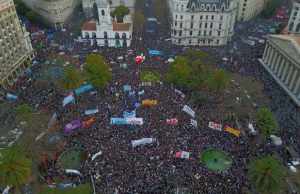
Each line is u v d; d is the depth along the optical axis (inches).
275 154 2847.0
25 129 3144.7
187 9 5447.8
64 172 2696.9
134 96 3769.7
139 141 2824.8
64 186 2544.3
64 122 3262.8
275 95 3959.2
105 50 5354.3
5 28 4101.9
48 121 3280.0
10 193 2514.8
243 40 6033.5
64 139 3034.0
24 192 2513.5
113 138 2999.5
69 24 7052.2
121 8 6515.8
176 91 3826.3
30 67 4690.0
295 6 5216.5
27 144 2950.3
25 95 3841.0
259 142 3011.8
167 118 3309.5
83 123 3142.2
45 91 3941.9
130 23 6048.2
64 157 2878.9
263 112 2915.8
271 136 3065.9
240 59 5007.4
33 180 2613.2
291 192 2488.9
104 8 5324.8
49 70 4574.3
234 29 6820.9
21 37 4591.5
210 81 3604.8
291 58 4025.6
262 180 2180.1
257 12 7253.9
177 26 5629.9
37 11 6939.0
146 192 2421.3
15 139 3031.5
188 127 3166.8
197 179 2532.0
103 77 3782.0
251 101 3779.5
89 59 3978.8
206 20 5536.4
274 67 4645.7
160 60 4817.9
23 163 2204.7
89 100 3693.4
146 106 3540.8
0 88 4062.5
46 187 2564.0
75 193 2509.8
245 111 3567.9
